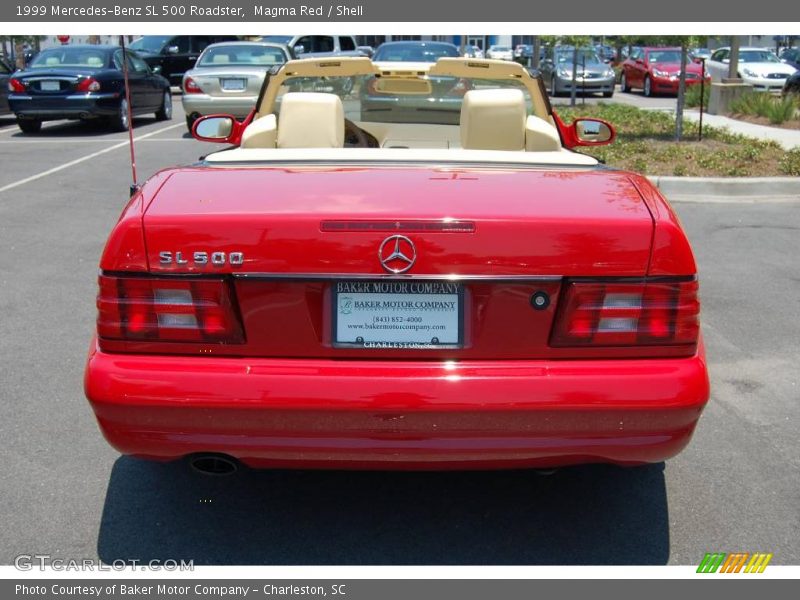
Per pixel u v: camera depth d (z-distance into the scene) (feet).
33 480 12.28
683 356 9.55
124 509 11.60
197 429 9.30
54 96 50.49
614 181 10.62
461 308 9.37
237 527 11.23
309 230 9.26
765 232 27.55
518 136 14.03
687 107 67.56
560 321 9.39
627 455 9.46
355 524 11.32
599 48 106.01
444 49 58.65
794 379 16.03
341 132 14.43
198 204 9.69
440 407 9.11
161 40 87.92
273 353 9.46
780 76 79.61
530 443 9.30
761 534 11.10
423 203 9.61
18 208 30.58
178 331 9.43
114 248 9.50
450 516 11.52
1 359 16.81
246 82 48.80
